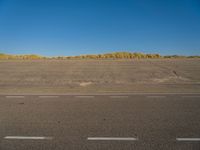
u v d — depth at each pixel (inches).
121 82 784.3
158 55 3065.9
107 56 3144.7
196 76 925.2
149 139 201.2
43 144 191.0
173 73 1031.0
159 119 267.9
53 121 261.7
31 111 312.8
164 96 439.2
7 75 993.5
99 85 676.7
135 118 273.0
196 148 180.4
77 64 1504.7
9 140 200.8
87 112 305.4
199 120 262.8
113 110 316.5
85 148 181.5
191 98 414.6
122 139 201.6
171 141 195.9
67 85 689.0
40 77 929.5
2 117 280.5
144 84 687.7
